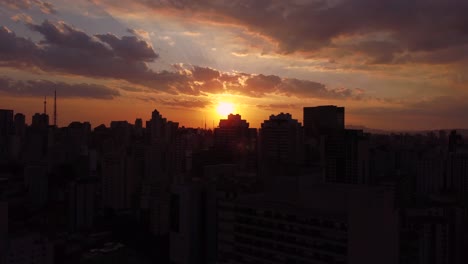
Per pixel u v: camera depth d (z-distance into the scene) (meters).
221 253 73.31
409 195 135.38
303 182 73.12
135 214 176.12
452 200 130.00
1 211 93.00
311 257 61.31
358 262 58.69
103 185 195.00
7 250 91.94
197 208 94.25
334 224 59.16
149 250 134.88
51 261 99.81
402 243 91.69
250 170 136.25
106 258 122.56
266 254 66.62
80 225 160.25
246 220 69.38
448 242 107.56
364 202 60.03
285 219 64.38
